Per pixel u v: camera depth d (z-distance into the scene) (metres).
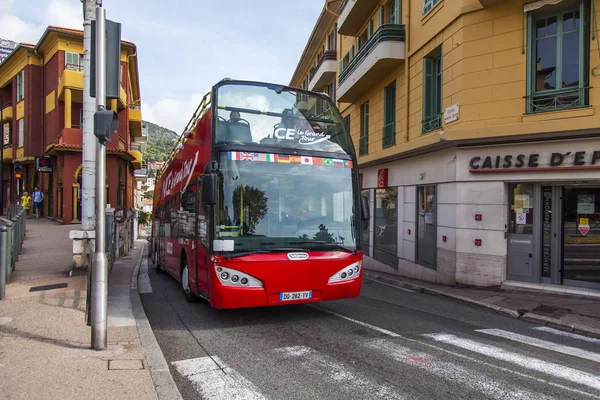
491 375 4.61
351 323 6.89
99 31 5.00
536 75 9.66
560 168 9.02
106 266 5.08
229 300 6.13
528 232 9.80
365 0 15.96
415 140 12.05
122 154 24.94
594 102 8.73
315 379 4.46
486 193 10.07
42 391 3.79
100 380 4.08
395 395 4.06
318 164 7.00
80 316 6.24
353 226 7.06
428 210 12.23
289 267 6.38
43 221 25.20
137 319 6.83
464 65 10.36
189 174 8.48
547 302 8.35
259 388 4.23
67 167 22.98
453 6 10.71
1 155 28.39
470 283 10.27
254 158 6.62
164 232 12.67
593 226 9.12
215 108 6.75
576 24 9.20
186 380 4.43
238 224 6.35
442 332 6.42
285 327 6.61
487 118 10.03
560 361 5.16
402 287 11.34
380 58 13.76
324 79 24.16
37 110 28.39
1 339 5.17
